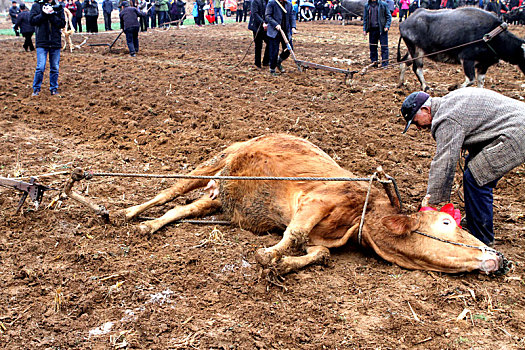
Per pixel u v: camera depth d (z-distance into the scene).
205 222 5.81
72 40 22.59
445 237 4.56
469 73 11.44
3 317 3.94
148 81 12.84
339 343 3.78
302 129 9.14
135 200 6.30
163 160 7.77
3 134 8.68
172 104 10.71
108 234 5.31
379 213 4.91
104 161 7.60
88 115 9.98
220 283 4.53
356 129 9.30
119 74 13.70
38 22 11.07
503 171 4.71
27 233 5.29
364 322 4.02
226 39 23.75
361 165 7.52
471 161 4.84
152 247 5.15
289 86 12.48
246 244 5.28
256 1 14.33
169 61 16.25
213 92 11.84
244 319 4.04
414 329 3.92
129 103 10.58
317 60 16.67
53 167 7.23
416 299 4.30
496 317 4.06
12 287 4.35
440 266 4.59
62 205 5.91
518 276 4.66
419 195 6.58
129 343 3.72
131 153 8.05
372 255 5.07
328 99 11.29
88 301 4.16
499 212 6.12
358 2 32.72
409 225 4.56
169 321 3.99
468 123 4.66
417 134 9.14
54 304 4.11
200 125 9.43
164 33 27.59
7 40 24.22
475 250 4.45
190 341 3.76
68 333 3.83
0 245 4.99
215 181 5.95
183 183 5.96
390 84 12.91
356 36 25.06
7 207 5.81
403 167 7.61
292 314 4.11
